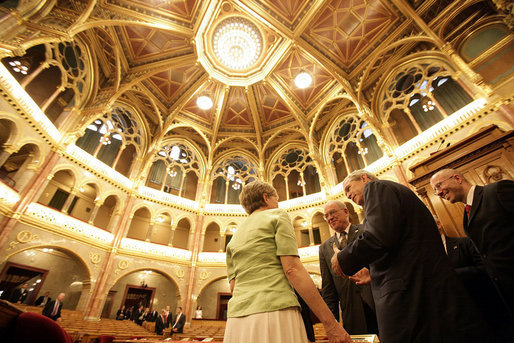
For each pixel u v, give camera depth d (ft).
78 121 50.60
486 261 7.03
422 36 48.60
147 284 65.26
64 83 47.73
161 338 31.89
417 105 57.77
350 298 10.70
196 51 56.54
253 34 58.03
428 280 4.69
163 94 66.69
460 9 44.14
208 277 57.98
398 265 5.16
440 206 17.95
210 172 74.64
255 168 77.10
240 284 5.43
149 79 62.90
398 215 5.40
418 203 5.72
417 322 4.40
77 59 50.72
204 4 49.73
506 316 7.65
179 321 37.52
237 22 55.83
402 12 50.06
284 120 74.59
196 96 67.87
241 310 4.80
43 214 41.34
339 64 60.64
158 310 63.31
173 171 69.51
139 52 57.26
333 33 55.98
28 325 6.02
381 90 58.13
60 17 40.27
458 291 4.44
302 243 72.49
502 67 38.63
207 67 61.77
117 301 60.13
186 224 78.23
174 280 55.47
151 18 49.65
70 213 60.49
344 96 60.75
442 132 44.32
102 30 49.42
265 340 4.20
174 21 51.78
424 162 19.20
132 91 62.44
